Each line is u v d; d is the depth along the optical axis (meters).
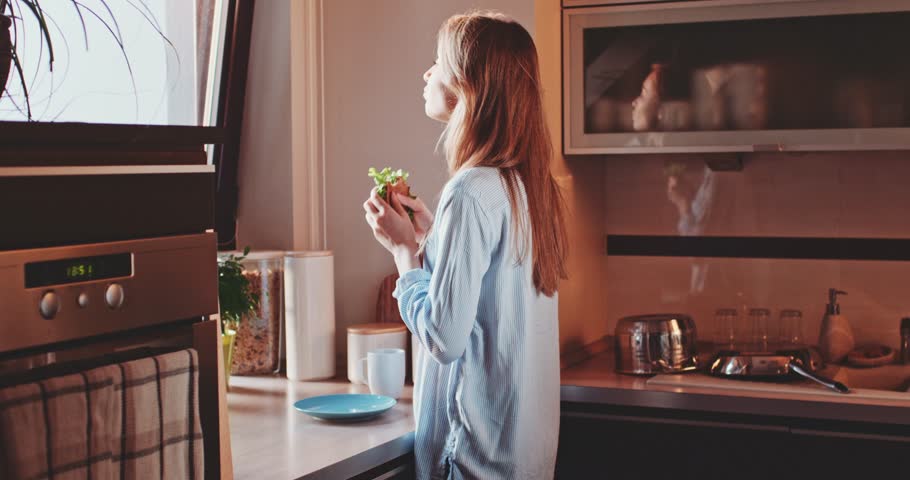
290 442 2.02
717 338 2.96
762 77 2.59
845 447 2.25
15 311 1.28
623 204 3.19
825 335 2.81
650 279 3.16
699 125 2.66
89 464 1.33
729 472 2.36
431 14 2.76
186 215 1.58
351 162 2.89
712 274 3.09
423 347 1.98
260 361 2.74
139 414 1.41
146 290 1.48
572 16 2.76
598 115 2.76
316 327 2.67
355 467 1.92
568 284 2.82
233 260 2.55
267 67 2.88
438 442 1.99
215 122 2.87
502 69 1.92
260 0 2.87
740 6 2.59
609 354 3.00
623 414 2.46
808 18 2.54
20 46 2.15
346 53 2.88
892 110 2.50
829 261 2.96
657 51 2.69
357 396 2.34
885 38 2.49
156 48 2.57
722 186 3.07
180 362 1.50
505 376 1.92
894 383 2.66
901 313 2.89
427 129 2.79
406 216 2.10
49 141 1.34
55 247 1.34
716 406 2.36
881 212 2.90
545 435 2.01
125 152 1.47
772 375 2.48
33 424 1.27
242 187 2.95
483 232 1.83
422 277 1.99
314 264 2.67
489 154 1.91
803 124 2.57
